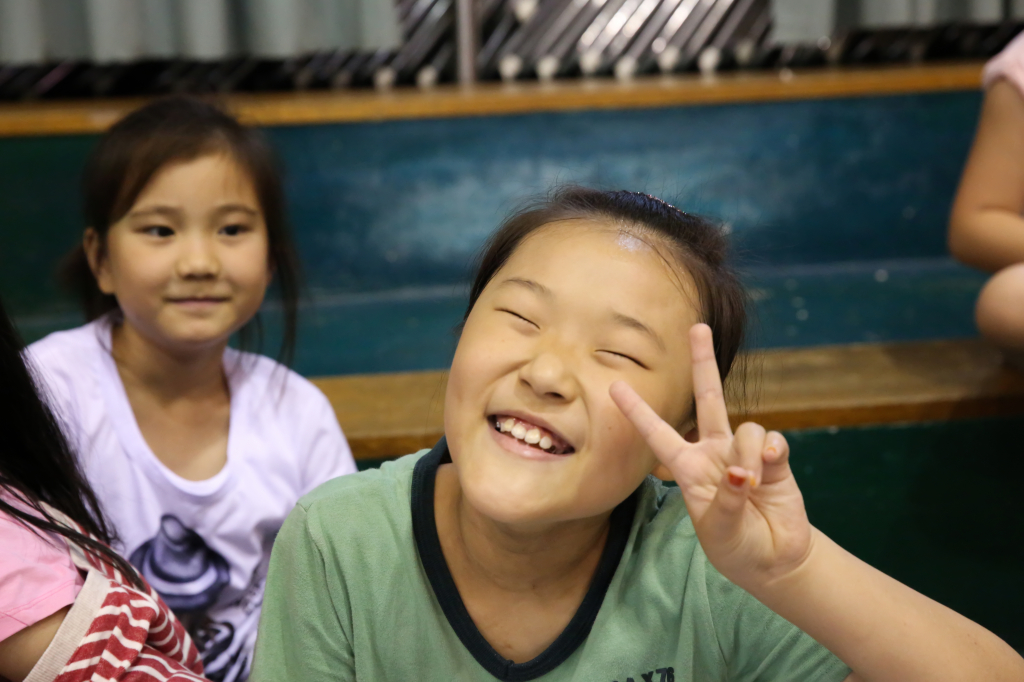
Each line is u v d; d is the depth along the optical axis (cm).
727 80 208
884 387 131
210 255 101
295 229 196
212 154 102
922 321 169
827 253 211
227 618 106
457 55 225
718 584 67
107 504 101
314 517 69
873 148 208
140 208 100
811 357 144
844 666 63
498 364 60
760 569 56
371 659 69
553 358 59
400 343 167
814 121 205
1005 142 131
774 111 204
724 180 205
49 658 63
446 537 68
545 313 61
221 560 105
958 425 129
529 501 59
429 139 196
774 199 208
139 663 67
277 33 199
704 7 233
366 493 70
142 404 106
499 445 61
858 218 211
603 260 62
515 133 198
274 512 108
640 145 202
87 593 65
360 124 193
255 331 171
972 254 133
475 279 73
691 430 69
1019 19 219
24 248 184
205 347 105
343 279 199
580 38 232
